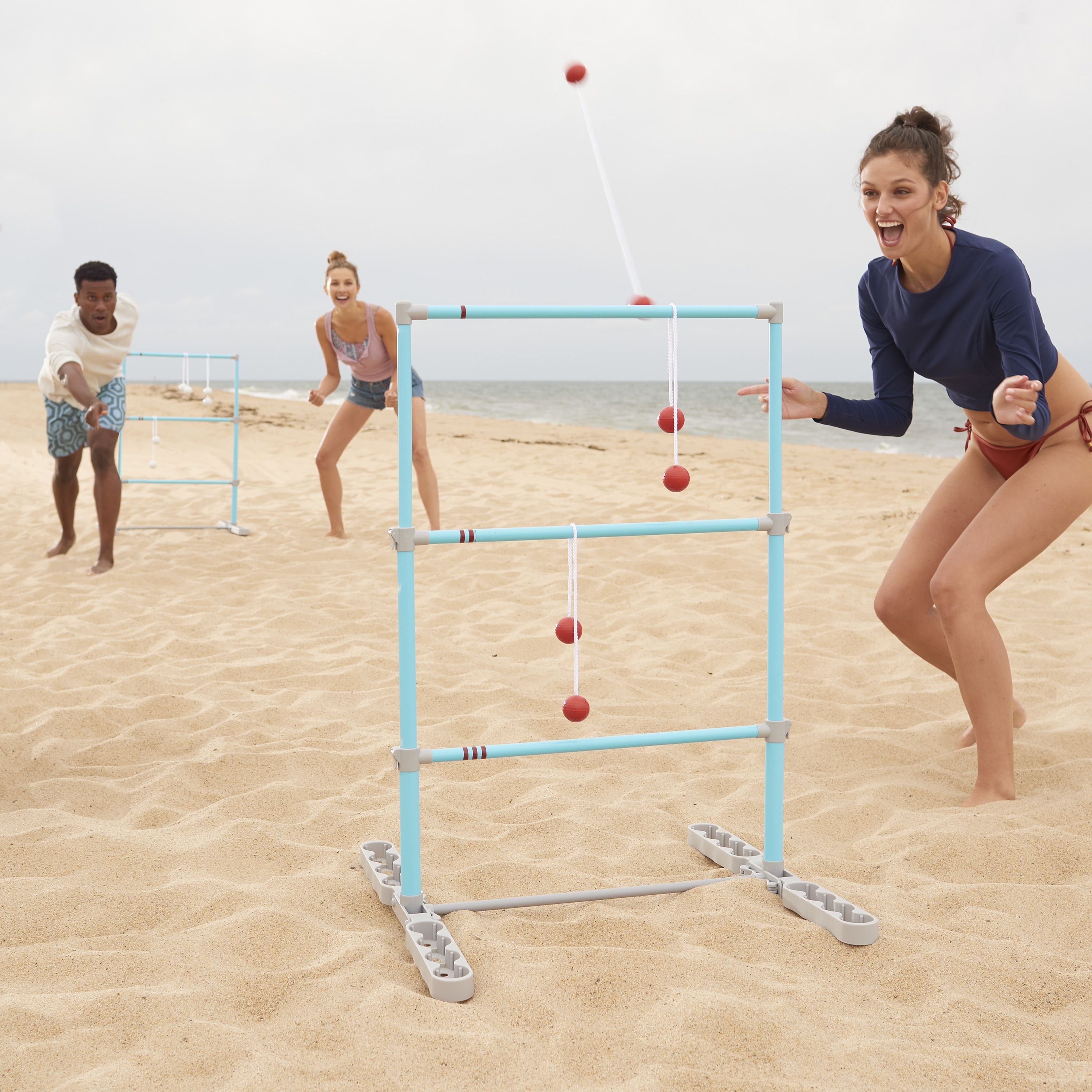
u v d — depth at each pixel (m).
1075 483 3.04
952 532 3.39
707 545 7.45
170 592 6.21
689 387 92.00
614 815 3.12
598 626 5.55
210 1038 1.87
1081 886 2.56
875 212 2.83
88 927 2.37
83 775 3.43
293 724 3.95
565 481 11.66
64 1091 1.73
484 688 4.34
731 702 4.22
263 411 22.73
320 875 2.66
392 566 6.98
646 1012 2.02
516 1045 1.90
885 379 3.18
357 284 7.09
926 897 2.53
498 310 2.36
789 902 2.50
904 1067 1.84
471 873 2.70
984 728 3.13
